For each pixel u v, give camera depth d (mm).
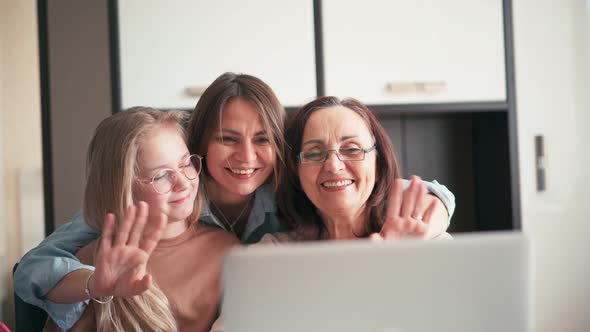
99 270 1138
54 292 1388
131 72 2307
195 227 1599
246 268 792
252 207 1715
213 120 1562
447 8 2422
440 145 2732
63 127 2318
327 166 1440
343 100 1549
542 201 2492
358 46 2387
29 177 2959
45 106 2309
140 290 1130
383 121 2695
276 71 2357
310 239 1584
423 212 1543
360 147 1450
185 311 1484
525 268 817
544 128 2494
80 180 2326
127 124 1415
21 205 2914
